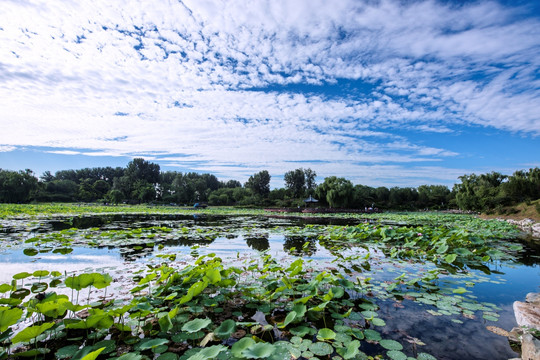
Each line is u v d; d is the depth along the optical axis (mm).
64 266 4953
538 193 21375
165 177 72375
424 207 48125
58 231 9148
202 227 11680
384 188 50000
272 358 2064
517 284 4320
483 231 11297
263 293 3545
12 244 6777
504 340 2535
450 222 16797
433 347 2398
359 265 5484
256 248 7137
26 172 40719
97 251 6316
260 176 64125
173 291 3578
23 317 2922
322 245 7832
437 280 4539
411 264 5684
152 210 27859
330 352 2230
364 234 9188
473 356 2266
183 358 2129
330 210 31312
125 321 2846
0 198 37625
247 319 2945
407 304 3424
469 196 28375
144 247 6891
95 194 60625
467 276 4801
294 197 49406
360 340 2492
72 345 2295
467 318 3014
